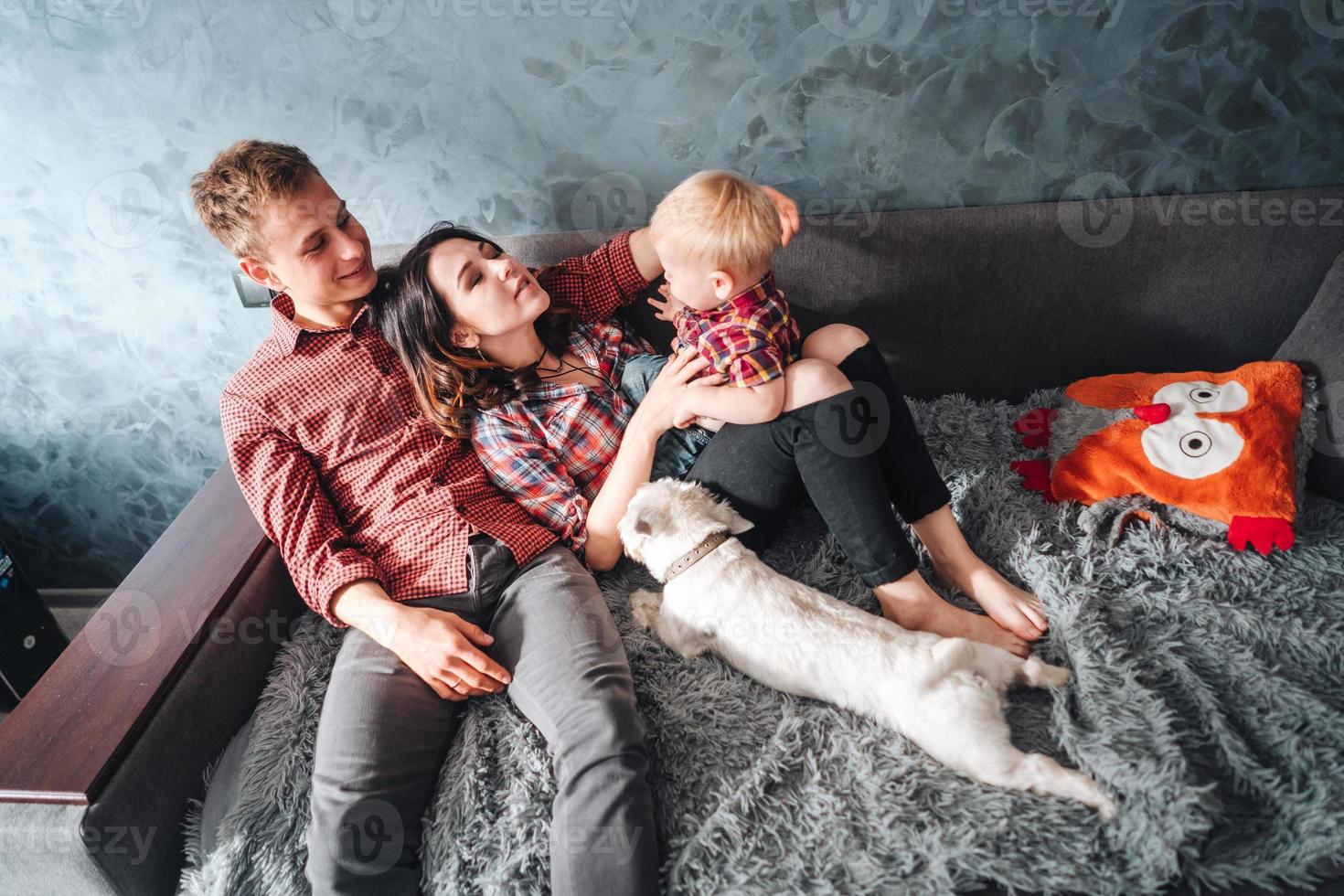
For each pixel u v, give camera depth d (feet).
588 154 4.69
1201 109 4.43
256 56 4.40
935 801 2.98
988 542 4.07
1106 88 4.40
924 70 4.39
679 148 4.66
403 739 3.31
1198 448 3.96
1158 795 2.77
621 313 4.91
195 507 4.33
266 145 3.74
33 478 5.75
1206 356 4.84
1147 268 4.63
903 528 4.19
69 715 3.19
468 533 3.85
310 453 3.97
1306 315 4.25
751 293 3.70
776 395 3.59
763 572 3.58
